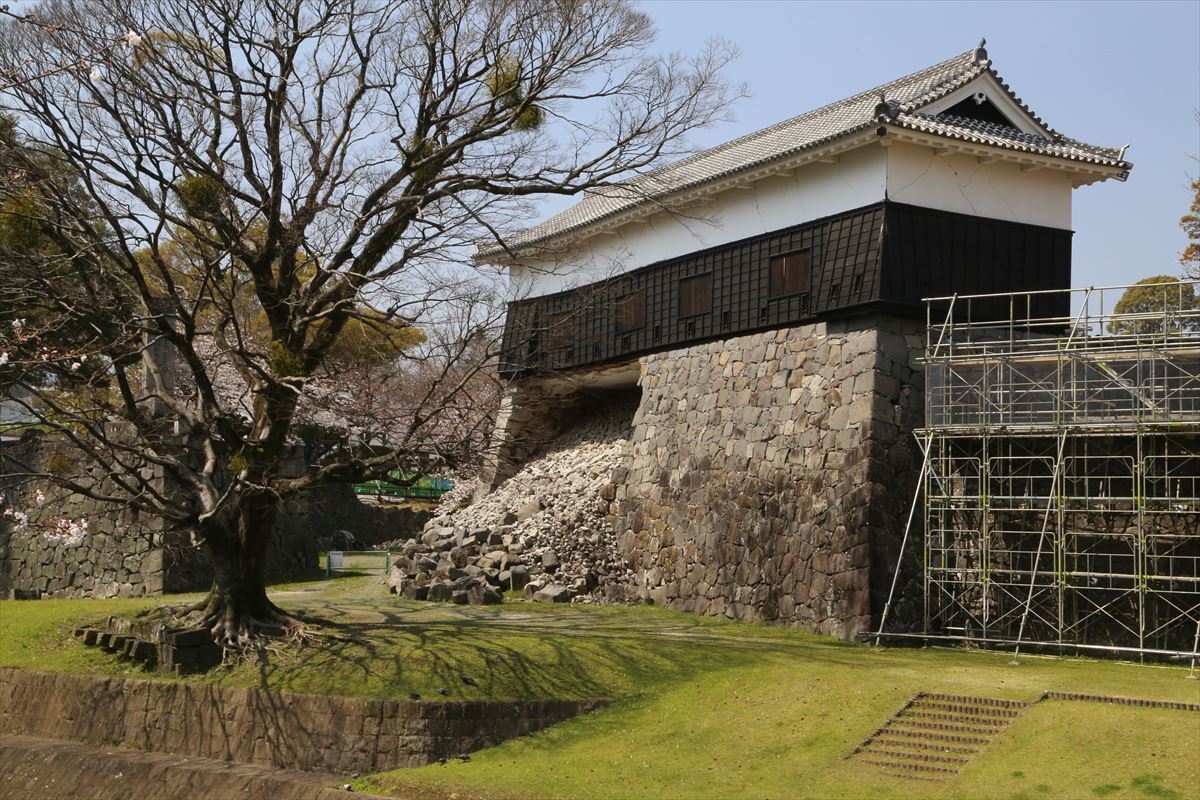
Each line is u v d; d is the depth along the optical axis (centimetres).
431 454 2006
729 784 1420
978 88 2417
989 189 2406
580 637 2055
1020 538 2175
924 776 1384
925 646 2128
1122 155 2445
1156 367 1977
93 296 2016
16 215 1991
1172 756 1324
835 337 2405
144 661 2022
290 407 2034
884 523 2216
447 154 2136
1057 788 1296
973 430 2091
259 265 2030
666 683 1831
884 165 2303
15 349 1777
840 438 2314
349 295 2058
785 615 2348
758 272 2616
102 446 2419
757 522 2481
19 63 1911
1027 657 1970
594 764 1534
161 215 1941
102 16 1947
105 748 1900
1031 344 2258
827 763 1452
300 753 1730
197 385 2095
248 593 2058
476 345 2073
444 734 1670
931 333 2333
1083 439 2073
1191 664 1838
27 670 2089
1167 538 2023
